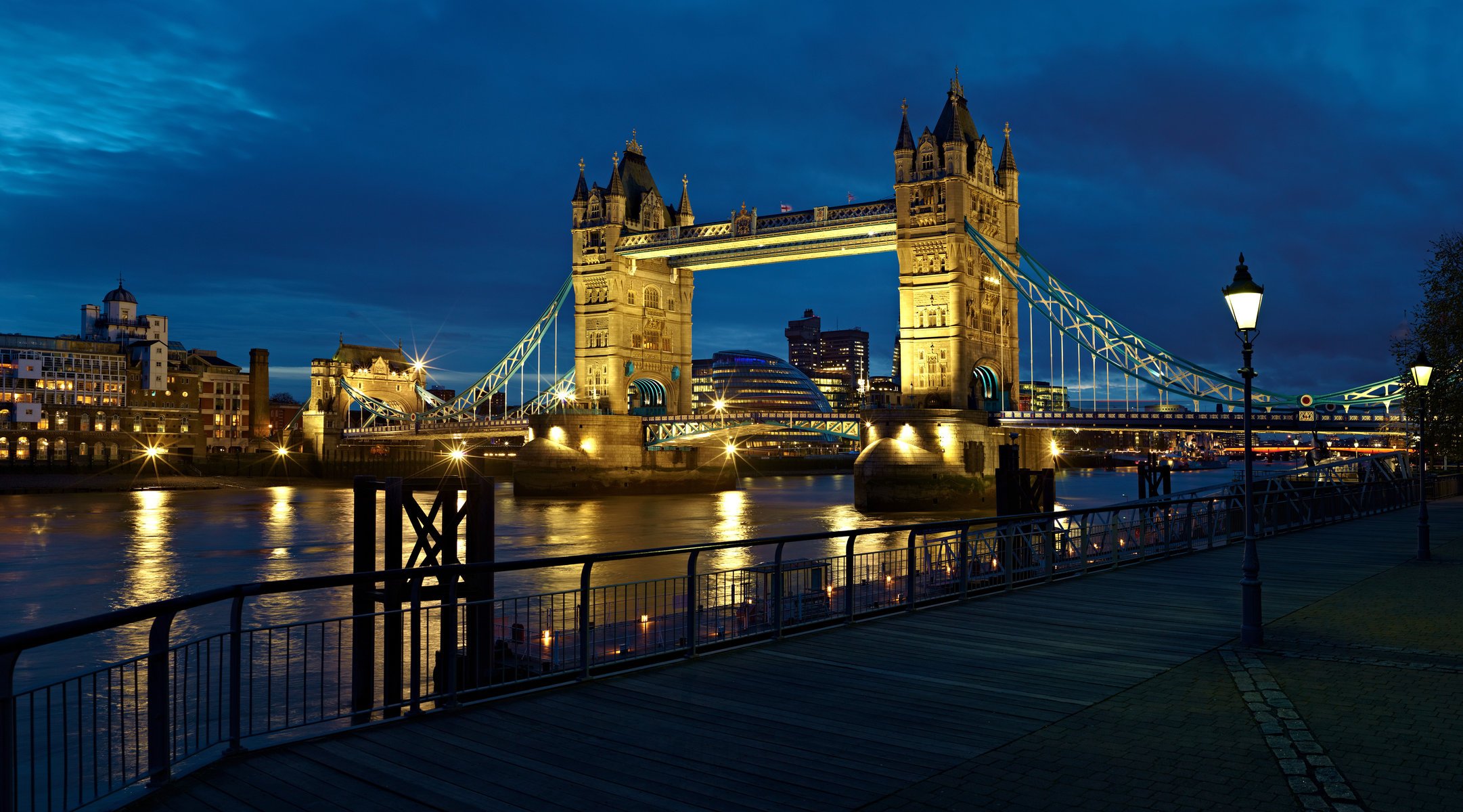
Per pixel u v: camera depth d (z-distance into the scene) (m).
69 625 8.89
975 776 10.48
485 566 13.55
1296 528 39.44
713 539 84.69
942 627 18.67
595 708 13.13
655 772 10.68
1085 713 12.81
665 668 15.38
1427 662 15.43
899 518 107.12
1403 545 33.34
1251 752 11.15
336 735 11.87
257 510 118.94
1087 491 150.50
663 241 145.75
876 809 9.59
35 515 109.06
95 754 9.51
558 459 145.00
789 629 17.86
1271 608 20.69
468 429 183.12
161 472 182.75
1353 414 101.38
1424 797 9.72
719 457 165.62
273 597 50.34
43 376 176.62
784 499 143.75
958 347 118.31
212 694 26.91
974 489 116.38
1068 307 127.44
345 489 170.12
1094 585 23.91
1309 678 14.49
